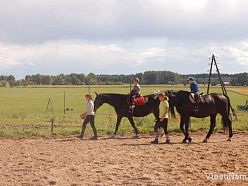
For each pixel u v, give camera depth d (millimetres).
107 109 47500
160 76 110125
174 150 14320
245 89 94312
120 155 13273
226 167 11266
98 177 10148
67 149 14555
